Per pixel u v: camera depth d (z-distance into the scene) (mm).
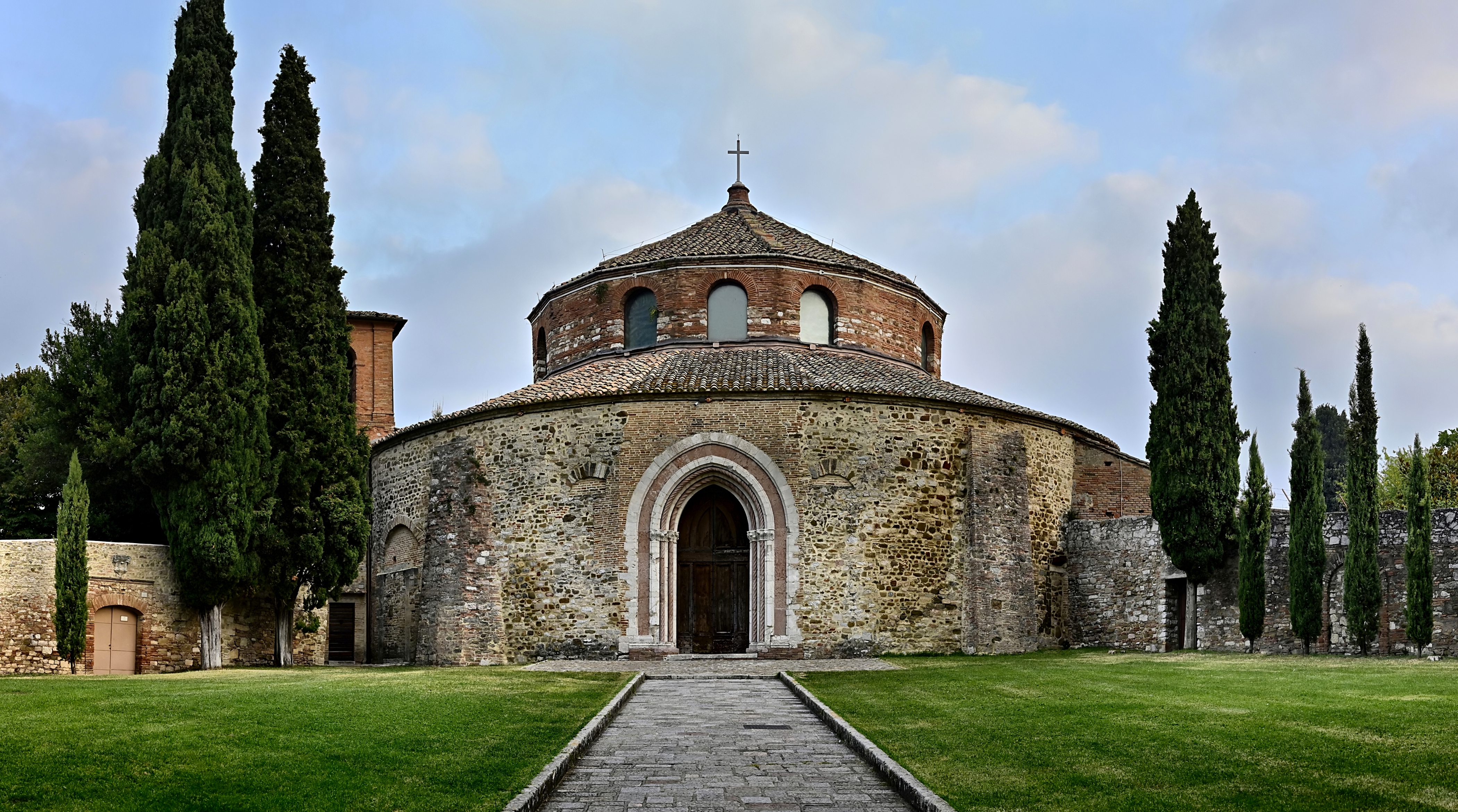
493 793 13758
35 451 35250
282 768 14547
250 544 33000
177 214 33688
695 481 33281
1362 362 28766
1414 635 26922
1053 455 36969
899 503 33438
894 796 14086
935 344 43375
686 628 33906
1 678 25828
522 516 33906
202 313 32500
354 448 35688
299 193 35719
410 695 21578
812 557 32719
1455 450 59312
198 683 24031
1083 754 15578
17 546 30266
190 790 13430
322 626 36438
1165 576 33656
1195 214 33844
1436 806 12344
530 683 25234
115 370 33719
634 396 33375
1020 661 30641
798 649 32219
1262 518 30656
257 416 33281
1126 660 29703
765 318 38562
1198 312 33125
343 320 36031
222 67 35000
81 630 29812
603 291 39781
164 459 31906
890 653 32688
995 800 13273
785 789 14484
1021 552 34219
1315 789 13211
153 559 32094
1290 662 27109
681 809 13414
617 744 17781
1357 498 28312
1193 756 15078
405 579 37188
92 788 13211
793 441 33156
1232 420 32906
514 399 35312
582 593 32938
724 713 21328
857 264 40062
